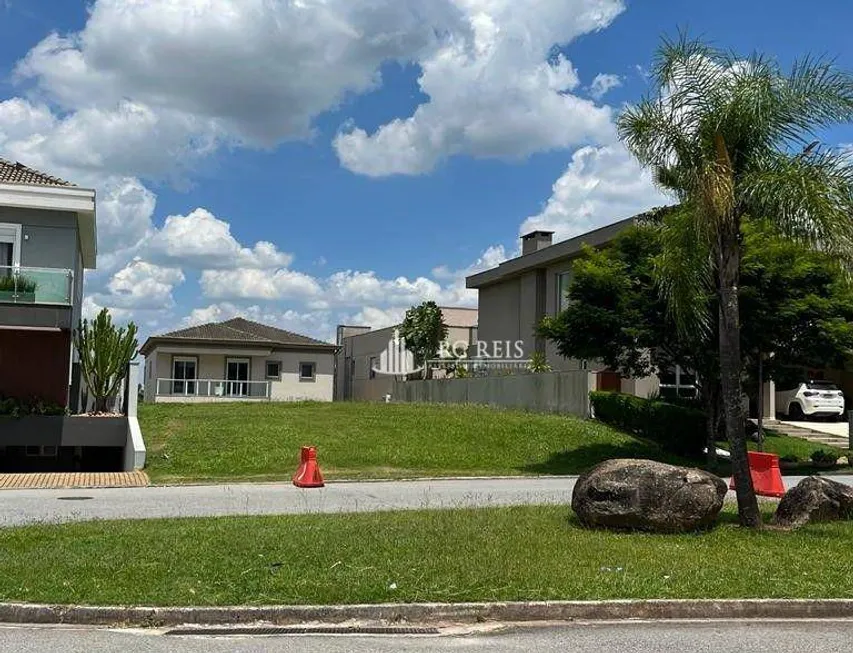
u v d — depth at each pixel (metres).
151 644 6.29
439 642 6.45
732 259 11.12
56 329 22.23
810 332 20.33
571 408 27.27
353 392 56.19
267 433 22.73
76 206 23.47
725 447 24.75
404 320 46.66
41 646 6.20
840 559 8.89
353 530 10.00
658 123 11.45
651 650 6.28
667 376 25.95
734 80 11.14
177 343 47.38
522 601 7.16
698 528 10.22
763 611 7.32
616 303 21.45
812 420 30.97
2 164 25.81
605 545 9.23
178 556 8.45
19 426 20.89
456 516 11.34
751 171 11.16
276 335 51.62
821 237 10.31
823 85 10.98
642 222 22.11
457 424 24.78
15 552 8.68
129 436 20.77
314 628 6.75
